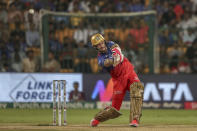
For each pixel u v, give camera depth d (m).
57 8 79.50
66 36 72.25
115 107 35.88
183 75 68.44
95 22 73.50
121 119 47.44
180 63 75.88
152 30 72.88
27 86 65.19
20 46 72.50
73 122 43.16
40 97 65.25
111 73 35.59
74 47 72.06
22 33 73.19
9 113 55.53
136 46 73.25
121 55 35.09
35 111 59.09
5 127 34.72
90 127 35.09
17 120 45.41
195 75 68.56
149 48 72.38
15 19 74.50
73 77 66.50
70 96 66.00
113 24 73.69
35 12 75.06
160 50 75.50
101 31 73.25
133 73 35.62
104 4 81.62
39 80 65.50
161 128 34.12
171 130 32.75
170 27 80.31
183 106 67.81
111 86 67.12
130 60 72.44
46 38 71.62
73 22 73.31
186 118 51.16
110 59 34.47
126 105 65.94
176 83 68.19
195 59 75.81
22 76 65.25
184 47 76.31
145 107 67.19
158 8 82.62
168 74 68.25
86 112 58.97
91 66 71.69
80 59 71.81
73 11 80.12
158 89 67.75
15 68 71.19
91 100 66.62
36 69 70.56
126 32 73.56
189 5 84.12
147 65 72.69
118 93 35.62
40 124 37.84
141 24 73.56
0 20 74.25
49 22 72.50
